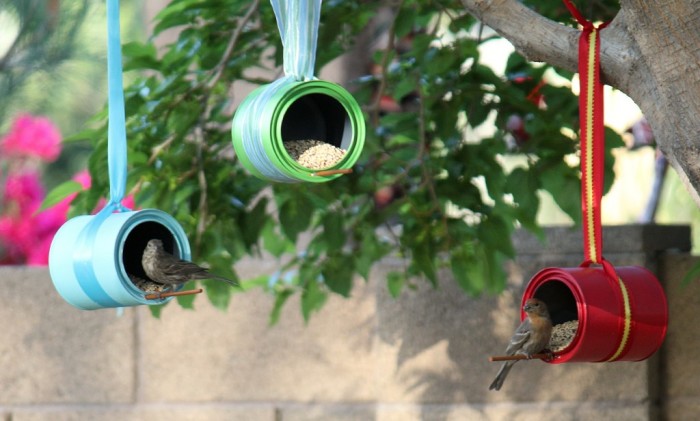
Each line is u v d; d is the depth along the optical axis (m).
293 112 7.98
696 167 6.38
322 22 9.62
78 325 12.62
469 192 9.55
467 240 9.53
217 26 9.66
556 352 7.28
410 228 9.80
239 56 9.68
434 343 12.09
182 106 9.37
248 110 7.50
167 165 9.28
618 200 17.34
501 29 7.42
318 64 9.63
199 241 9.21
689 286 11.74
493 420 11.98
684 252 12.14
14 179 13.87
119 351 12.59
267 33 9.69
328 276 9.93
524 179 9.15
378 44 13.72
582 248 11.77
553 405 11.91
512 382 11.98
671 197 16.97
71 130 20.27
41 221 13.76
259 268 12.38
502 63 13.63
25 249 13.80
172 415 12.51
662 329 7.06
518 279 11.95
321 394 12.40
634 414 11.73
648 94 6.70
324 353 12.39
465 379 12.05
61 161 21.00
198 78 9.58
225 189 9.51
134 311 12.59
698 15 6.18
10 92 16.23
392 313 12.16
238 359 12.47
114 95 7.55
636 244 11.59
